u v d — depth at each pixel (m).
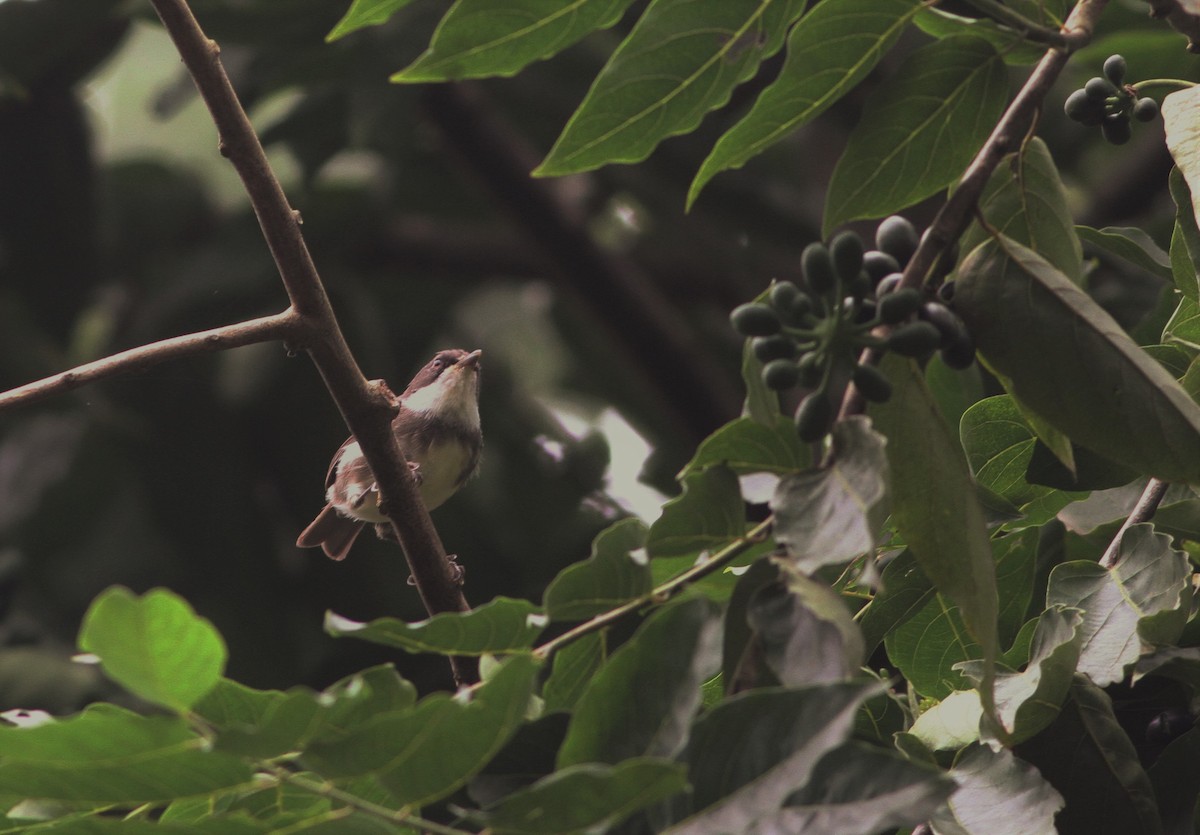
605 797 5.21
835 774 5.22
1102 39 7.26
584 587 5.33
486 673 5.37
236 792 5.27
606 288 10.31
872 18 5.41
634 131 5.45
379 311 12.34
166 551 10.66
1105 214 9.73
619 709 5.26
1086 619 5.48
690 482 5.34
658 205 11.12
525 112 10.64
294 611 10.68
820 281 5.32
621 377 12.46
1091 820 5.43
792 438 5.36
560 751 5.26
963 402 5.76
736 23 5.42
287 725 5.22
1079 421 5.36
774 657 5.26
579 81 10.52
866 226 8.62
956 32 5.49
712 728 5.23
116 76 13.09
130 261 11.33
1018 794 5.40
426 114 10.18
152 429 10.80
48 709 8.38
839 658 5.25
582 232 10.33
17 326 10.71
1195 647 5.47
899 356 5.36
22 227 10.68
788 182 11.23
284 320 5.49
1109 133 5.49
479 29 5.43
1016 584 5.57
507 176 10.25
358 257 11.54
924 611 5.53
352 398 5.52
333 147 10.47
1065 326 5.36
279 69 9.38
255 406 10.92
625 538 5.34
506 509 11.46
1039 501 5.55
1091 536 5.60
